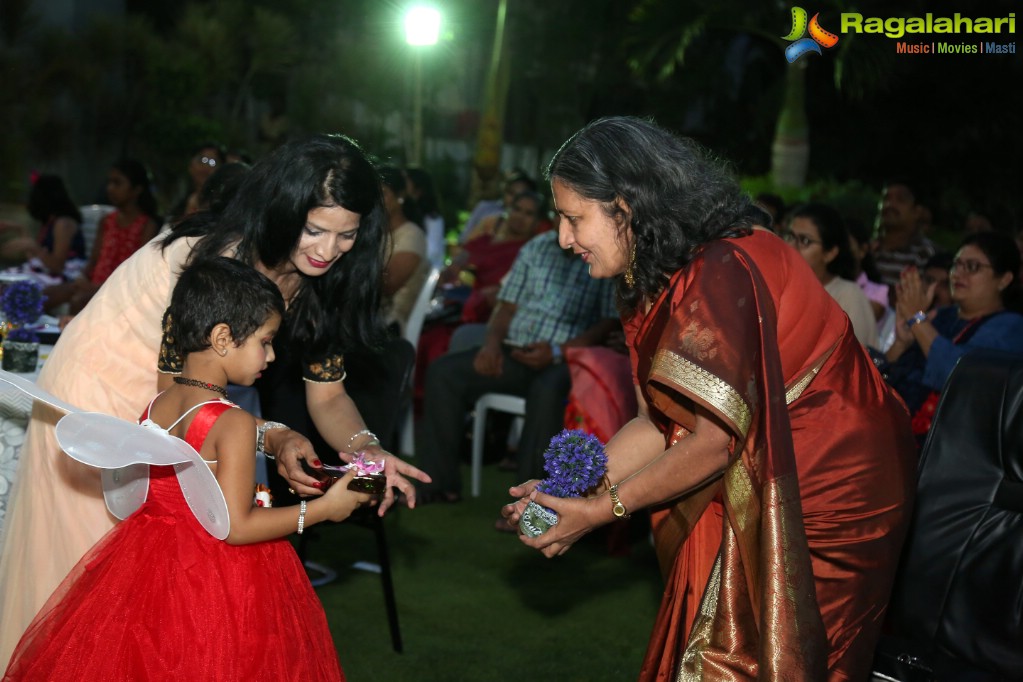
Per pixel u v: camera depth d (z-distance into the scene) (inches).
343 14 652.1
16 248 259.6
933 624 91.5
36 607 93.6
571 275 198.2
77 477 92.2
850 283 163.3
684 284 78.3
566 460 81.5
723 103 644.1
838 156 632.4
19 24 478.0
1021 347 144.5
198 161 229.3
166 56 530.6
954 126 610.5
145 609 79.7
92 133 525.7
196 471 78.6
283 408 126.5
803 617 74.2
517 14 668.1
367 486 85.6
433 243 291.7
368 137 636.7
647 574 169.6
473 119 691.4
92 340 93.3
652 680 86.5
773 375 75.8
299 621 85.5
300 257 89.4
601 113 679.1
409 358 145.6
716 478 80.4
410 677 126.9
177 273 90.8
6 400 102.4
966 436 94.2
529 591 158.7
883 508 81.7
